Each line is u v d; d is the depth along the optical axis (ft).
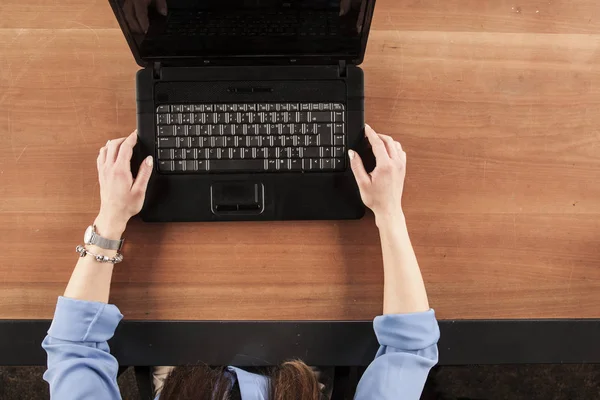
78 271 2.56
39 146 2.75
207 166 2.67
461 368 4.55
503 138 2.81
